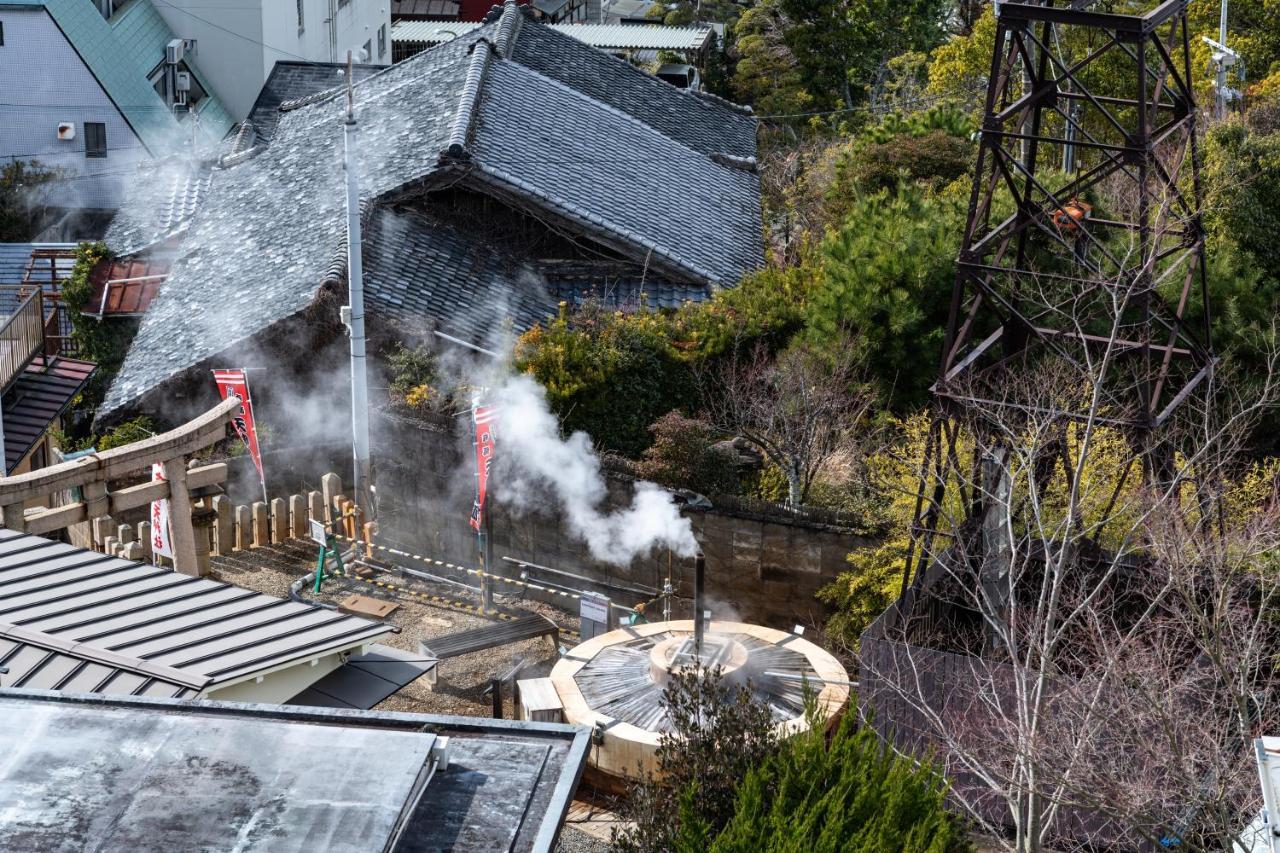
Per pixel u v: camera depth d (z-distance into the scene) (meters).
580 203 28.02
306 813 7.83
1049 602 13.59
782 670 16.42
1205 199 21.11
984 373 16.56
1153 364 18.70
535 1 70.19
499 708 16.09
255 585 20.58
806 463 20.27
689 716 13.74
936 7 59.00
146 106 47.22
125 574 13.92
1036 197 21.08
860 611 18.12
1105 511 15.67
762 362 23.00
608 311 24.52
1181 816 12.63
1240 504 16.25
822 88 54.91
